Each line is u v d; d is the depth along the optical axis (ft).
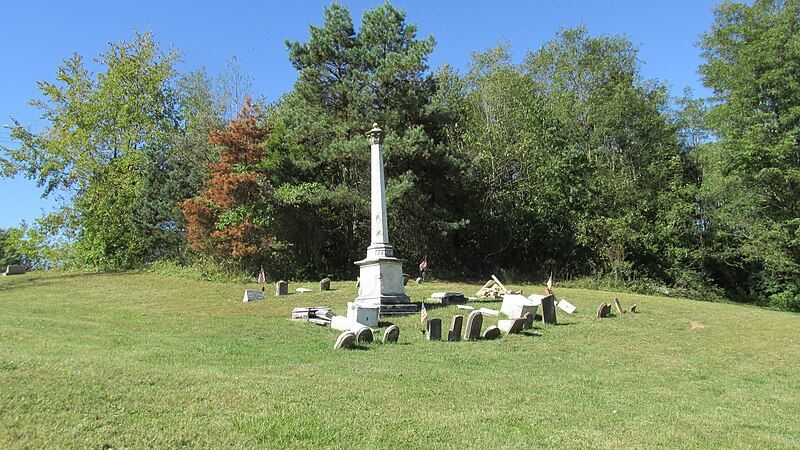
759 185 99.04
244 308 59.72
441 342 42.06
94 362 28.14
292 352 36.52
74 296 72.38
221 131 96.73
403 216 99.25
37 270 117.39
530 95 122.62
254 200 87.97
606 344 44.78
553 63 140.36
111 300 67.77
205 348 36.86
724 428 23.59
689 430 22.84
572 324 52.90
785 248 96.63
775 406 28.48
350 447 18.78
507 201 110.63
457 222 97.35
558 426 22.39
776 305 101.81
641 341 46.96
